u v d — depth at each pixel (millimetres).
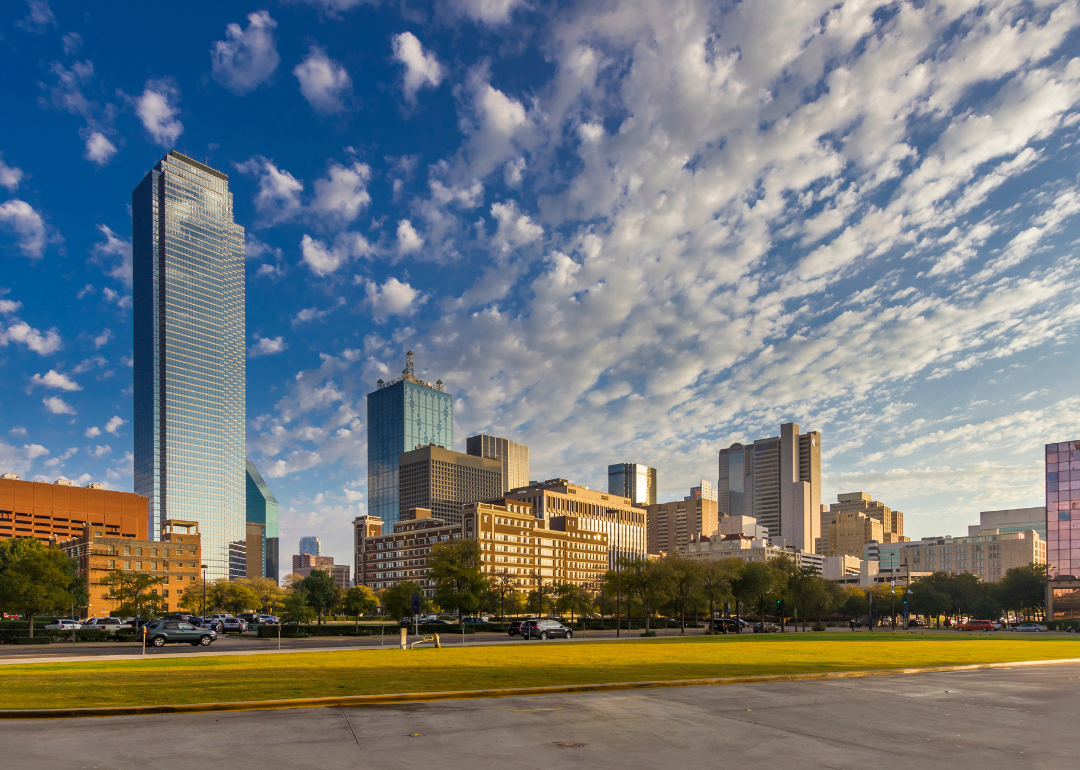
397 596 104000
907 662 34438
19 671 29328
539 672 28047
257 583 167875
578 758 13828
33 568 71000
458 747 14711
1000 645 53719
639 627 101062
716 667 30781
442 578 100750
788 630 108500
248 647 52188
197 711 18844
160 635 54219
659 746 14914
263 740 15281
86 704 19172
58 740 15211
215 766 13102
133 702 19578
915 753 14406
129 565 159875
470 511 194625
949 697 22469
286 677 26016
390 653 41000
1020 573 146250
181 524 173375
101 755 13867
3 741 15102
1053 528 134375
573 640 64125
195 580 162000
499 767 13141
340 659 35750
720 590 99875
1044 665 35812
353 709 19344
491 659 35250
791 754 14258
